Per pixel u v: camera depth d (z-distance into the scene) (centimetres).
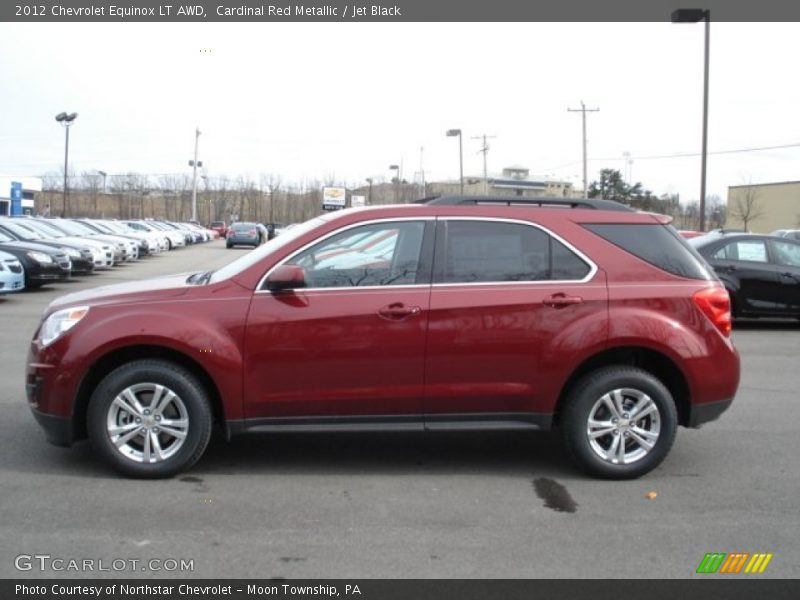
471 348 502
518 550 405
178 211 8944
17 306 1437
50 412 495
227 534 420
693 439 623
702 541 420
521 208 525
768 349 1096
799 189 6222
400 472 532
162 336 486
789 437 630
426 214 519
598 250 520
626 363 533
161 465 498
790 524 446
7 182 5147
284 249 508
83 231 2567
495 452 584
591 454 514
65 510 449
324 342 495
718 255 1285
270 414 501
